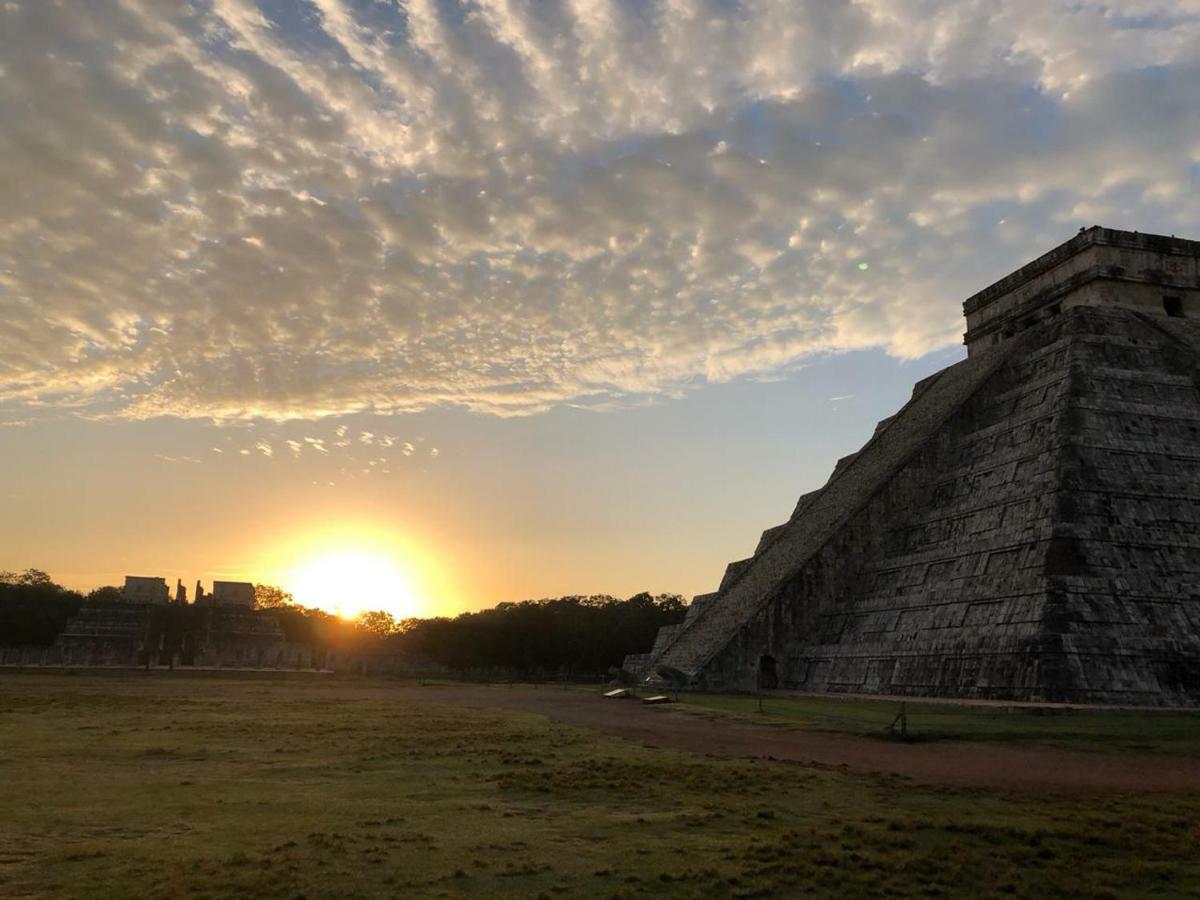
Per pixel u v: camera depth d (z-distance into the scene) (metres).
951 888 10.57
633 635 111.94
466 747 23.25
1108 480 36.78
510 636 112.00
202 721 31.05
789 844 12.18
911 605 42.12
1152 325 45.53
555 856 11.48
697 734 26.73
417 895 9.80
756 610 48.78
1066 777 17.92
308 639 126.38
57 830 12.53
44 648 115.75
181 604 124.12
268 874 10.38
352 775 18.27
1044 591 33.53
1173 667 31.58
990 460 43.84
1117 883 10.76
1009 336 55.19
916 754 21.56
